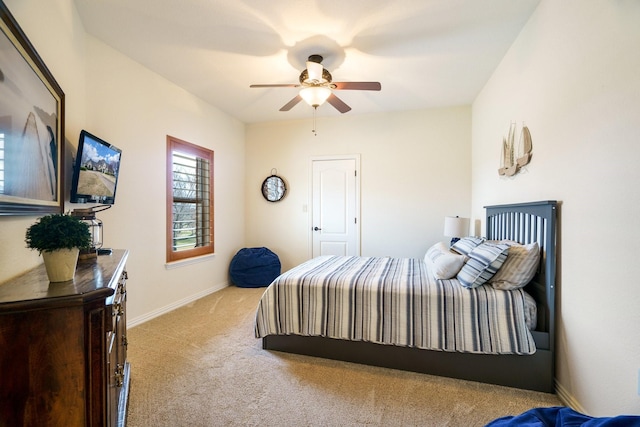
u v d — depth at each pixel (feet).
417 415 5.60
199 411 5.69
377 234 15.19
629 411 4.23
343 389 6.42
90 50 8.24
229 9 7.24
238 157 16.21
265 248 16.05
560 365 6.09
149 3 7.02
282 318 7.94
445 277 7.69
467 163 13.97
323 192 15.89
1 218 3.68
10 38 3.72
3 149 3.57
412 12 7.34
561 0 6.06
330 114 15.26
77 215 5.53
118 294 4.82
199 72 10.59
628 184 4.26
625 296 4.32
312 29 8.03
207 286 13.65
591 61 5.09
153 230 10.61
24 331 2.96
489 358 6.63
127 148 9.52
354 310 7.41
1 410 2.94
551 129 6.44
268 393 6.27
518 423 3.42
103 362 3.21
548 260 6.28
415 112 14.58
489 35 8.29
